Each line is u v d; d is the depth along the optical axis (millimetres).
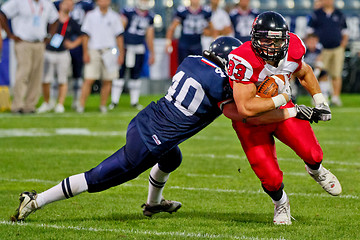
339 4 65750
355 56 61844
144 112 14750
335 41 47125
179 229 14656
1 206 16844
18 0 37781
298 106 14344
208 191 19219
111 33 41969
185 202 17781
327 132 33250
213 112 14609
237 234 14102
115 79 46062
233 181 20766
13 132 31906
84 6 43062
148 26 46156
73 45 42250
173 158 15461
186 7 43156
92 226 14883
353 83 62344
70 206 17062
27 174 21438
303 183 20406
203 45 46938
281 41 13641
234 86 13867
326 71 47906
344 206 17188
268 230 14500
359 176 21312
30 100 40656
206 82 14297
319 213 16375
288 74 14164
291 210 16734
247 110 13766
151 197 15953
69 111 43188
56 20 39750
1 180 20453
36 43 39094
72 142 28828
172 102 14555
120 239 13648
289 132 14742
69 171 22031
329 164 23609
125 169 14531
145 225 15062
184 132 14531
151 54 47094
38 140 29281
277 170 14766
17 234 13977
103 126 34906
